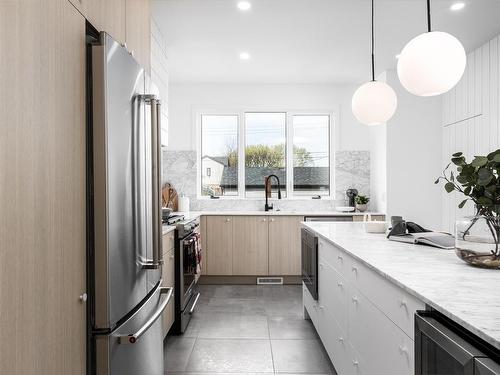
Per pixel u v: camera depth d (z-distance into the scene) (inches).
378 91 98.7
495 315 37.2
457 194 181.2
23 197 40.6
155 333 79.9
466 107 175.2
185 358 106.4
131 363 66.1
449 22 139.3
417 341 44.9
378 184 205.5
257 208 216.1
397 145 193.6
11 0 38.9
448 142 189.8
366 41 155.6
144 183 75.4
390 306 56.6
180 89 217.0
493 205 60.7
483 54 162.7
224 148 221.3
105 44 57.1
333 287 94.6
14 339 38.8
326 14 130.6
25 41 41.3
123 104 64.3
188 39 150.7
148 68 92.7
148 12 92.7
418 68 71.8
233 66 185.0
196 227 165.2
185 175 215.5
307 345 115.2
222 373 97.5
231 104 217.3
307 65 184.7
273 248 194.9
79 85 54.0
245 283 197.0
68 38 51.0
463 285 48.9
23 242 40.5
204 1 120.5
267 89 217.5
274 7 125.4
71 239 51.3
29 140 41.8
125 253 64.2
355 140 218.4
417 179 193.8
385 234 104.1
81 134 54.4
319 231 112.3
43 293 44.4
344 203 216.8
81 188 54.4
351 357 78.2
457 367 35.8
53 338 46.6
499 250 57.9
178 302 124.2
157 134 74.1
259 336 122.6
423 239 83.7
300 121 221.0
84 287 55.2
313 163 221.6
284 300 165.0
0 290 36.7
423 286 48.3
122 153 63.5
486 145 161.0
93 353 57.4
